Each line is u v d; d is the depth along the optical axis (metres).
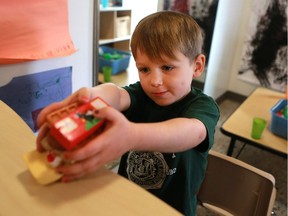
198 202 1.03
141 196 0.39
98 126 0.36
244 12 2.58
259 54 2.62
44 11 0.98
